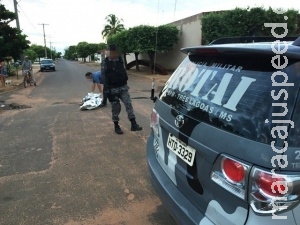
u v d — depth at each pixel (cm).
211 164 192
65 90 1409
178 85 267
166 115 259
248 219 167
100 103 866
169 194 238
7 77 2262
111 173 407
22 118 758
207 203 199
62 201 336
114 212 315
